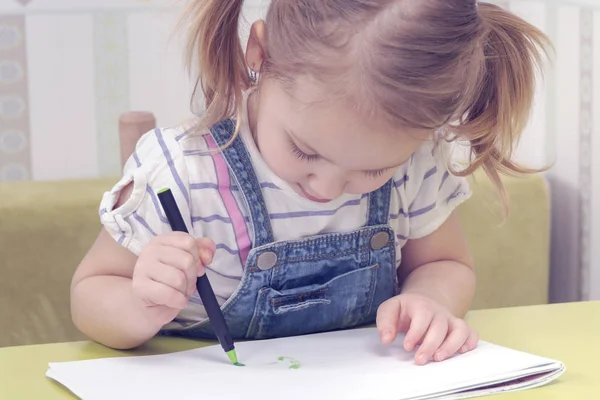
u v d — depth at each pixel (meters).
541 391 0.72
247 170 0.94
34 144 1.78
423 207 1.04
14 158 1.78
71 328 1.45
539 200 1.59
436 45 0.74
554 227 1.64
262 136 0.86
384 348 0.84
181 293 0.80
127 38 1.76
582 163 1.50
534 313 0.98
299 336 0.89
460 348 0.81
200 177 0.93
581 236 1.53
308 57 0.75
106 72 1.77
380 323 0.85
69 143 1.78
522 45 0.95
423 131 0.76
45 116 1.77
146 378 0.73
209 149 0.94
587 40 1.45
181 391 0.69
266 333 0.95
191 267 0.80
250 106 0.95
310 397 0.67
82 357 0.84
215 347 0.84
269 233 0.94
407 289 1.00
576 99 1.51
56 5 1.75
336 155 0.77
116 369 0.76
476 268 1.58
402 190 1.02
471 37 0.78
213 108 0.93
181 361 0.79
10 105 1.76
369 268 0.98
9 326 1.43
